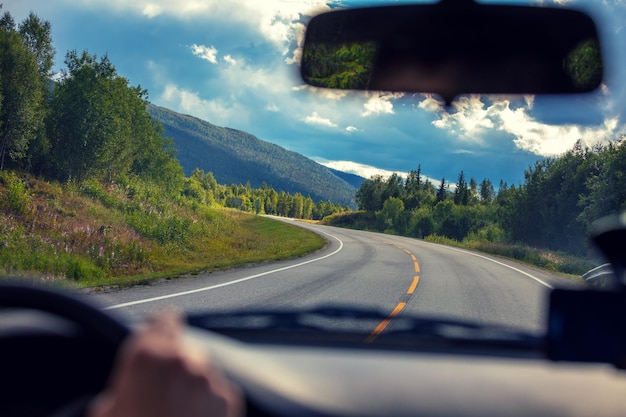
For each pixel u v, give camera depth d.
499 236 43.41
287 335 2.91
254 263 21.45
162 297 12.16
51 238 20.77
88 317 1.33
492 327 2.90
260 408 1.49
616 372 1.99
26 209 24.14
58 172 41.25
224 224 46.62
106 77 42.19
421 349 2.43
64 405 1.39
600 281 1.94
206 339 1.87
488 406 1.62
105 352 1.37
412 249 34.12
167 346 0.70
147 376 0.68
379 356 2.19
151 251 23.58
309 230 58.88
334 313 3.04
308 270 18.89
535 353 2.50
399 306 11.62
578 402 1.68
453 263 23.78
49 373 1.37
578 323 1.66
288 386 1.60
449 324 2.93
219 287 14.11
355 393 1.65
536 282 17.31
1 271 15.06
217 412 0.69
